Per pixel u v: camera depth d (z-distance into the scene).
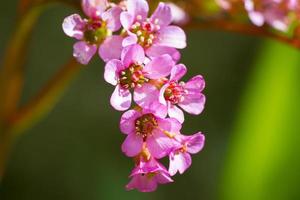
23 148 0.69
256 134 0.50
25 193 0.68
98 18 0.39
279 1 0.46
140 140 0.38
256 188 0.50
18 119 0.47
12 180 0.68
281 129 0.49
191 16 0.47
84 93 0.72
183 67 0.38
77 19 0.39
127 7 0.39
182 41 0.39
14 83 0.47
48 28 0.73
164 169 0.38
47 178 0.69
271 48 0.50
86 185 0.69
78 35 0.39
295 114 0.49
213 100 0.74
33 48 0.72
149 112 0.38
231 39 0.77
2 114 0.47
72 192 0.69
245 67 0.76
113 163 0.70
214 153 0.72
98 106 0.72
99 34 0.39
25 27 0.46
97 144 0.71
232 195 0.50
